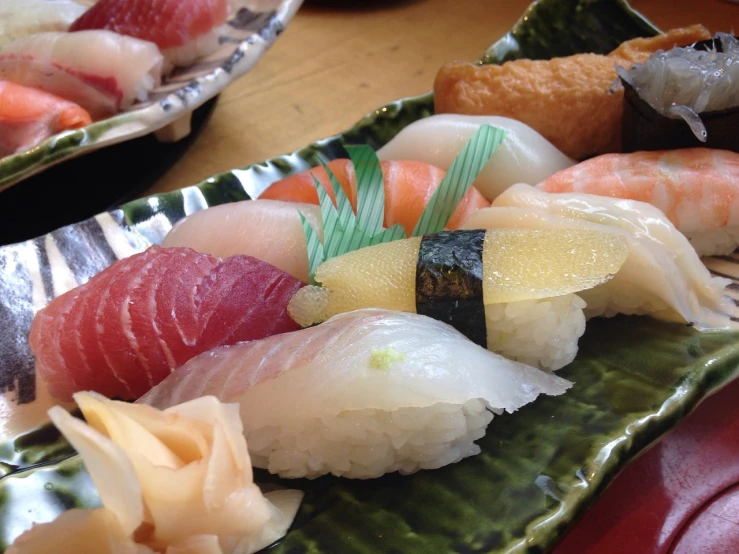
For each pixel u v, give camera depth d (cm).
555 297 16
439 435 15
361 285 16
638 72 22
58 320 17
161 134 27
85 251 21
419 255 16
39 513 14
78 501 14
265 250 19
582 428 15
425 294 16
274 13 29
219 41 31
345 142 25
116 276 17
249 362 15
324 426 15
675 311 17
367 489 15
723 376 16
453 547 13
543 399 16
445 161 22
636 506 15
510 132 22
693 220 19
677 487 15
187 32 29
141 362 17
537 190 19
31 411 18
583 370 17
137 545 12
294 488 15
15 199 24
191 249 18
